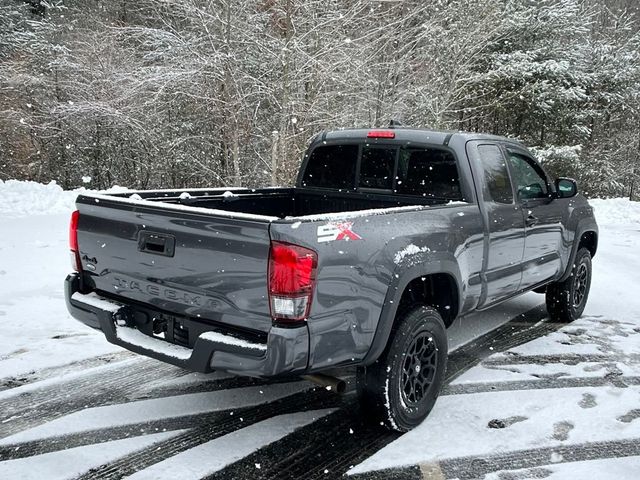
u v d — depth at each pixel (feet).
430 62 56.44
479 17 57.26
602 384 13.91
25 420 11.51
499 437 11.19
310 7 43.57
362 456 10.40
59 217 38.04
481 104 76.02
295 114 43.16
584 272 19.80
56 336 16.39
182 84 44.96
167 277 10.41
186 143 58.80
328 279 9.44
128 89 44.45
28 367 14.14
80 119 58.65
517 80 74.08
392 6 48.14
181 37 43.16
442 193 14.34
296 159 45.78
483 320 19.49
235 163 46.03
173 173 64.13
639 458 10.48
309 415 12.07
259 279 9.15
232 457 10.27
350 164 16.34
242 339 9.43
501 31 64.08
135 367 14.43
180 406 12.34
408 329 11.09
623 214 51.31
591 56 84.89
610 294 23.43
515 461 10.30
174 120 58.23
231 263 9.45
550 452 10.64
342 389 10.34
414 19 54.60
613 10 93.40
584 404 12.75
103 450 10.40
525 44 77.30
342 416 12.05
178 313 10.46
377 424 11.28
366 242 10.18
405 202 15.07
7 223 34.86
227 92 43.86
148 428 11.31
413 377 11.52
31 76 62.44
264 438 11.02
